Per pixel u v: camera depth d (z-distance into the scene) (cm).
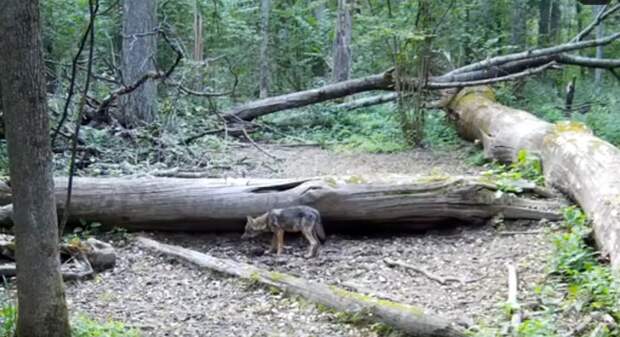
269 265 635
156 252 659
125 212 707
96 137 1013
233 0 1931
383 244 689
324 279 595
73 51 1461
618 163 661
